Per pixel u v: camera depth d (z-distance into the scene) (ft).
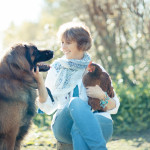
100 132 8.58
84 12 23.81
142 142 15.39
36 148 13.60
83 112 8.70
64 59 9.73
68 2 24.90
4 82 9.57
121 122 18.25
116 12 21.85
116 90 18.99
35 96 10.59
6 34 29.81
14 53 9.79
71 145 9.93
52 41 25.14
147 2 20.76
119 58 23.65
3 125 9.66
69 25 9.96
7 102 9.55
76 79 9.76
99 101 9.57
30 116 10.50
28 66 9.95
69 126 9.38
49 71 10.00
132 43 23.29
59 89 9.64
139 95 18.66
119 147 14.49
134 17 20.84
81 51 9.87
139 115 18.51
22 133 10.73
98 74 9.82
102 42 23.44
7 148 9.91
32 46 10.32
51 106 9.66
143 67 22.71
